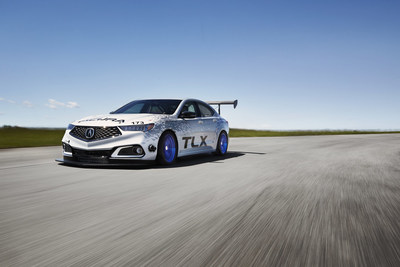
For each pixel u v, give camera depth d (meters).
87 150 4.93
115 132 4.88
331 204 2.80
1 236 1.95
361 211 2.58
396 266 1.57
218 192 3.25
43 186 3.53
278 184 3.70
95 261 1.60
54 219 2.30
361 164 5.61
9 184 3.64
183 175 4.32
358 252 1.74
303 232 2.05
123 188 3.43
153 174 4.40
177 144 5.57
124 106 6.47
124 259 1.63
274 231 2.07
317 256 1.68
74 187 3.47
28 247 1.78
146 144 4.96
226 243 1.85
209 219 2.32
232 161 6.00
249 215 2.44
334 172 4.65
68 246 1.79
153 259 1.63
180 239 1.91
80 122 5.20
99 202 2.81
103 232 2.03
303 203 2.82
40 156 6.95
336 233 2.04
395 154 7.53
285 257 1.67
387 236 1.99
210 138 6.63
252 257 1.66
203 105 6.82
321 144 11.41
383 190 3.43
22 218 2.33
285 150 8.61
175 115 5.70
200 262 1.60
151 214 2.45
